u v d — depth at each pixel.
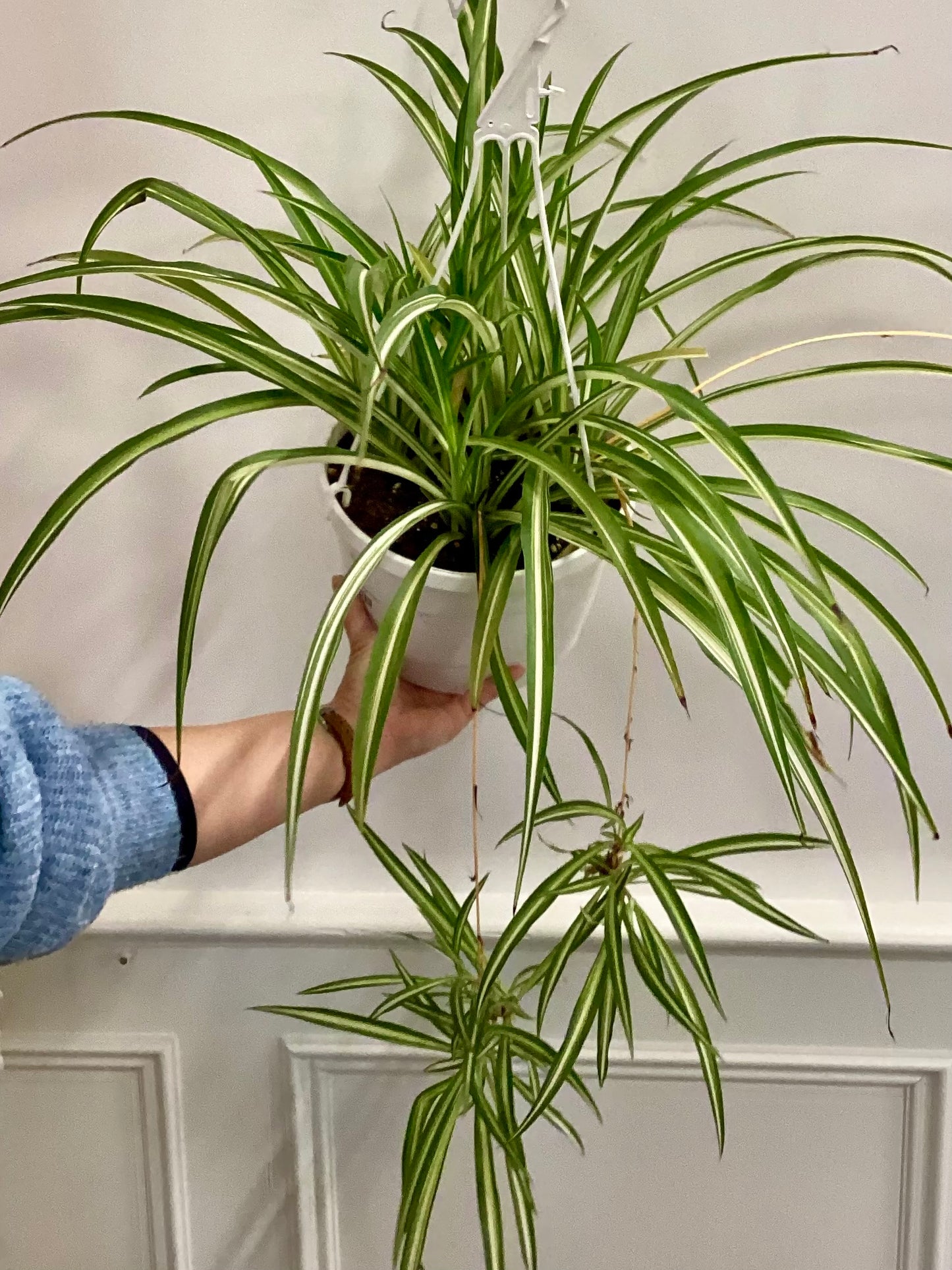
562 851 0.86
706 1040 0.77
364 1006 1.12
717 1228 1.21
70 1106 1.19
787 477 0.91
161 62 0.79
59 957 1.11
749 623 0.49
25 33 0.79
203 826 0.70
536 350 0.67
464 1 0.65
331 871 1.08
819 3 0.76
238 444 0.91
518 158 0.64
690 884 0.88
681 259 0.84
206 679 1.01
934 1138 1.14
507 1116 0.86
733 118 0.80
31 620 0.99
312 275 0.85
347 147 0.82
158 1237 1.23
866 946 1.04
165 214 0.84
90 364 0.89
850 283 0.84
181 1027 1.14
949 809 1.02
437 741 0.81
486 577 0.58
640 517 0.71
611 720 1.00
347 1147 1.19
